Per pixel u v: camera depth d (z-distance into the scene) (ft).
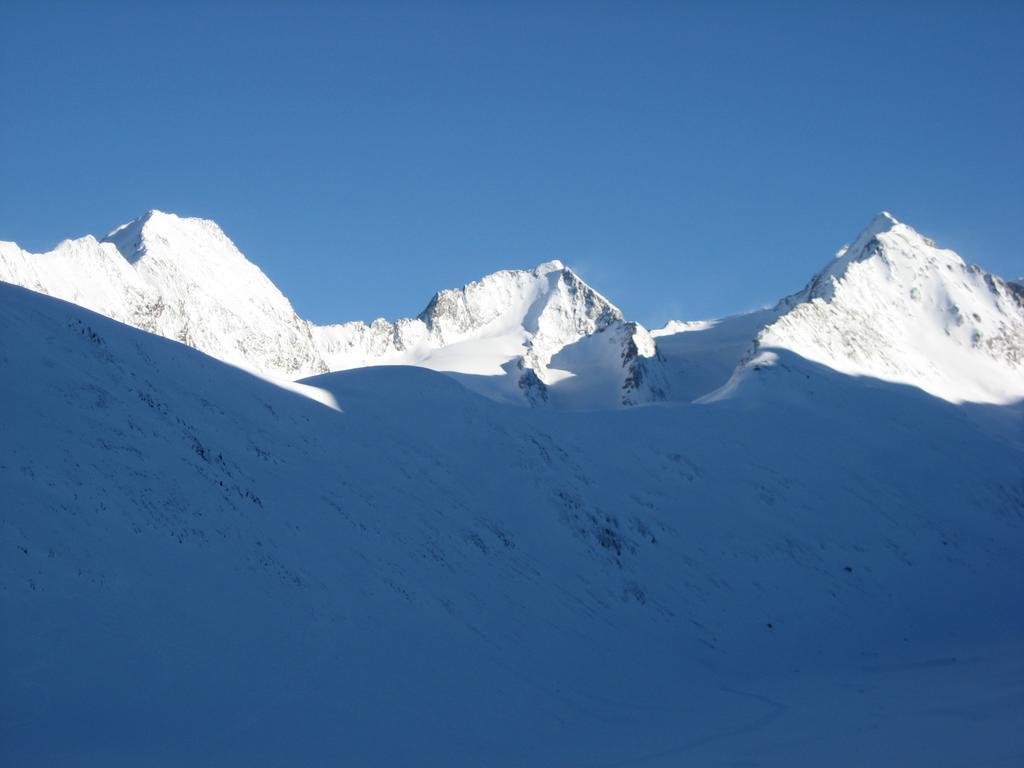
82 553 131.54
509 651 170.09
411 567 178.81
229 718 117.91
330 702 129.59
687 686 183.21
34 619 118.01
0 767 95.96
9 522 128.88
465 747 130.82
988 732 128.67
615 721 155.22
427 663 151.43
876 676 188.24
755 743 133.08
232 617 137.08
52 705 108.68
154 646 123.65
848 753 122.31
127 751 105.19
